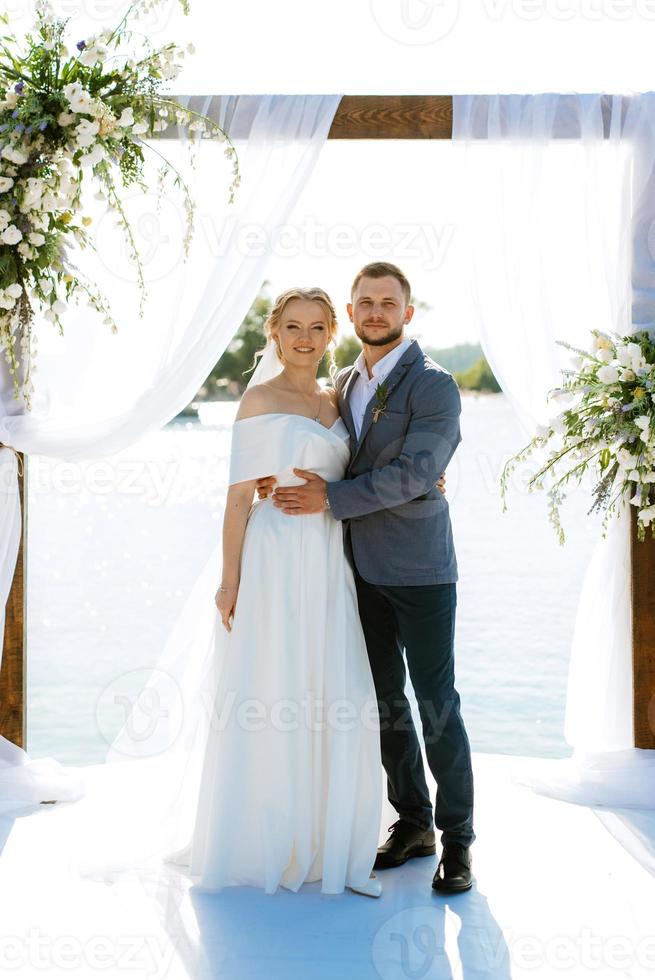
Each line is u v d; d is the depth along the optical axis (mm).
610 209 3361
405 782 2920
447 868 2713
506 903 2617
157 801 2943
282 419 2793
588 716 3438
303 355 2846
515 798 3357
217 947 2381
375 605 2893
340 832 2682
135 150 3072
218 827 2686
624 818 3162
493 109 3301
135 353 3301
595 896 2658
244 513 2811
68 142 2912
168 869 2826
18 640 3396
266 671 2730
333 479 2852
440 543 2818
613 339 3242
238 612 2748
